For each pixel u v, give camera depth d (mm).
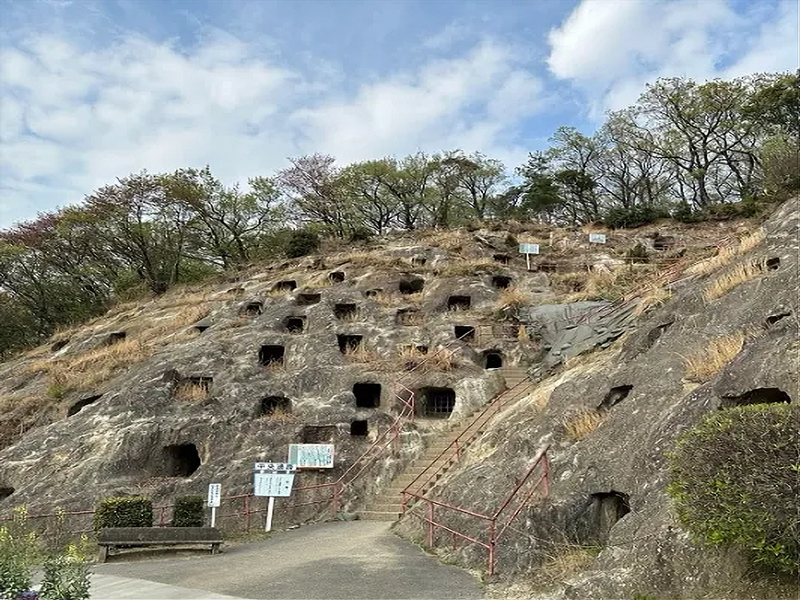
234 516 16562
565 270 32375
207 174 49094
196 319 29297
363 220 54156
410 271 30734
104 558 12852
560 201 54156
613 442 11547
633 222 41688
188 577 11062
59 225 45031
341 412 20453
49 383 25453
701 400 10219
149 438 19000
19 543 8586
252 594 9633
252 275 37469
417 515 14727
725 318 13492
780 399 9828
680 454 7457
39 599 7910
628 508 10406
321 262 34281
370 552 12617
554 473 11961
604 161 55438
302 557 12547
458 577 10438
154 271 48562
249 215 51562
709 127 48188
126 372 24109
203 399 20719
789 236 16391
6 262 45156
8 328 45219
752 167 46781
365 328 25141
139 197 46344
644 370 13367
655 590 7824
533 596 8953
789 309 11828
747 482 6609
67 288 48656
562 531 10562
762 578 7172
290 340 24297
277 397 21203
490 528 11070
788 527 6457
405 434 19703
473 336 25094
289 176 52188
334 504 17609
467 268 30109
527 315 26062
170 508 16562
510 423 16156
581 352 19953
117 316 36562
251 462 18328
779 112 43844
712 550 7684
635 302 21703
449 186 54438
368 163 52281
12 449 19406
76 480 17625
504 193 57406
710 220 39344
